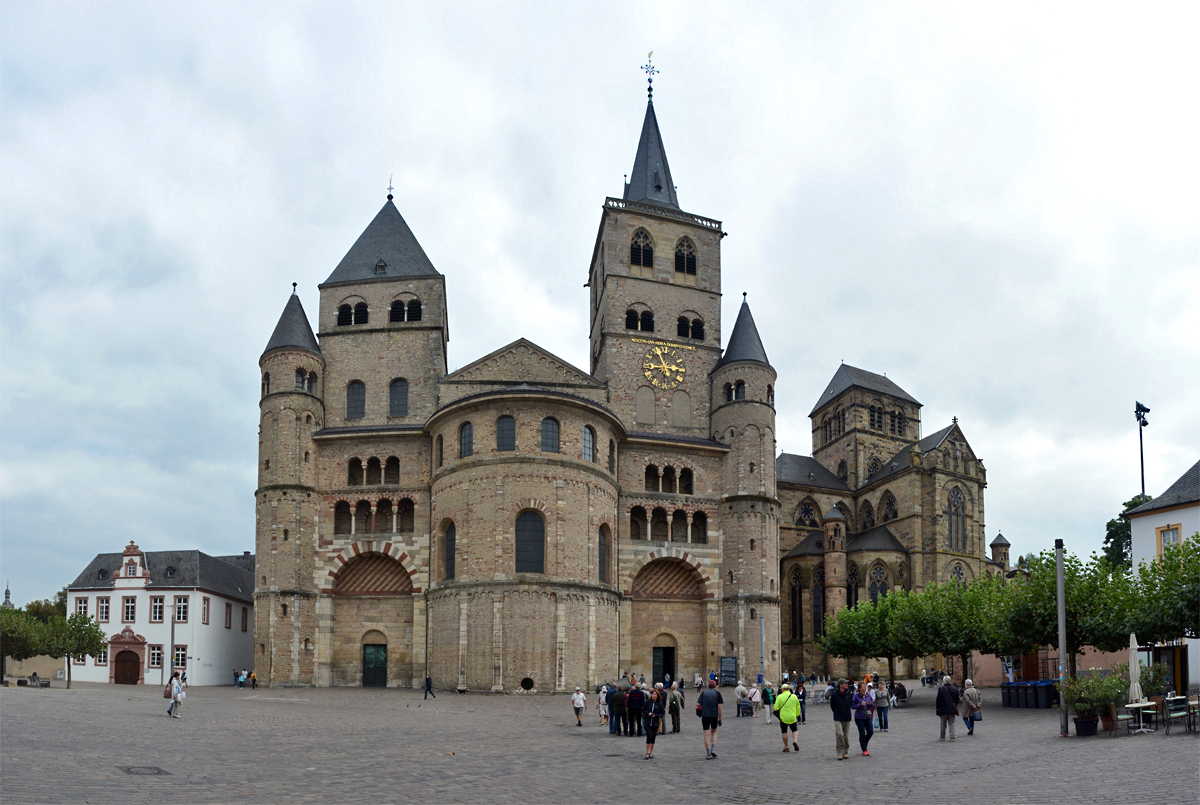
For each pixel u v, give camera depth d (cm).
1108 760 2703
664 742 3934
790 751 3531
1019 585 5562
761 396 8744
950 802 2123
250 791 2197
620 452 8400
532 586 6894
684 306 9344
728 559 8412
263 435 7981
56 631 8256
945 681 3712
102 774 2289
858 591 10538
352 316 8619
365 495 7912
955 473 10956
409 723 4538
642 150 10438
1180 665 4903
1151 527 5812
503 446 7200
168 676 9000
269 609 7544
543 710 5597
